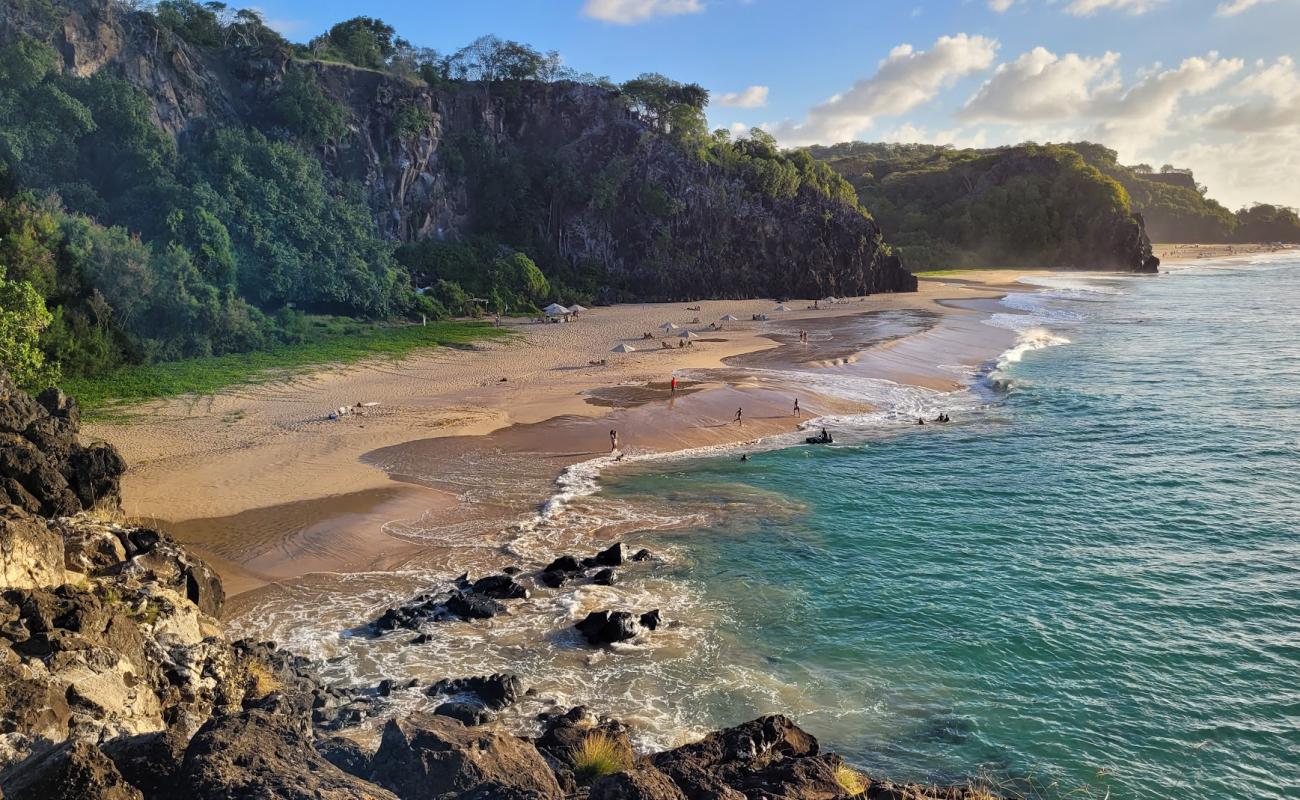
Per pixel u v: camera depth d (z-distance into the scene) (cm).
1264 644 2428
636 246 11638
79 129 7225
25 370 4122
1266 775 1892
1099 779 1872
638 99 12506
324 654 2361
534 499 3684
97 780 843
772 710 2120
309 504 3506
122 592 1966
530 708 2081
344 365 6406
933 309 10462
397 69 11225
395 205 10312
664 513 3528
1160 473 3997
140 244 6550
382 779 1055
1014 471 4072
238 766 917
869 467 4159
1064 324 9206
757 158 12669
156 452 4128
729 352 7194
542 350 7262
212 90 8994
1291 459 4153
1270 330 8431
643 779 1066
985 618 2598
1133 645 2436
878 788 1234
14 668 1330
